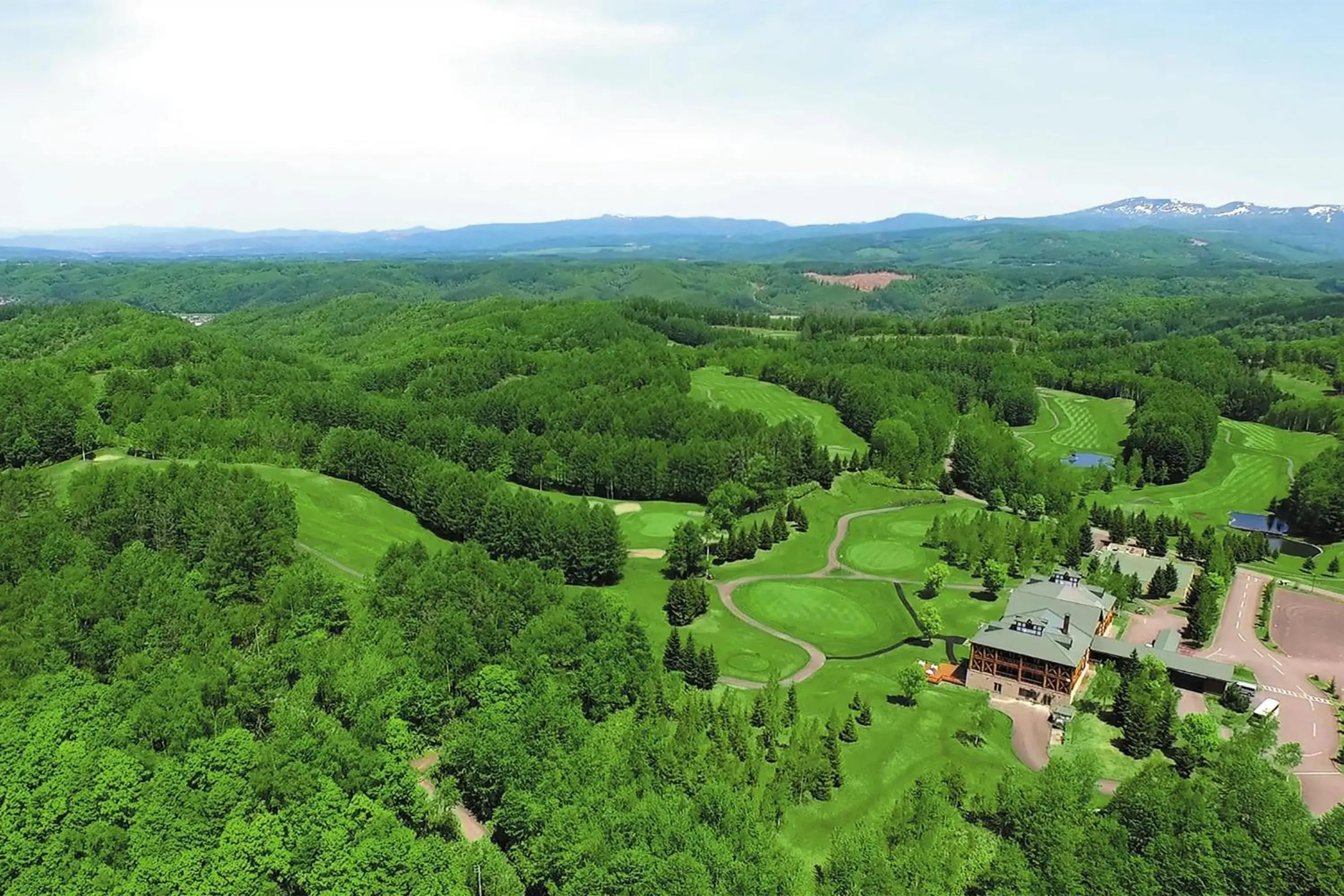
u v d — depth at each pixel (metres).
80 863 65.75
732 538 167.25
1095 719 108.19
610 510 157.12
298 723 85.56
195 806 71.25
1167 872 70.62
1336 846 71.81
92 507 136.38
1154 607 147.38
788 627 137.50
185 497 138.62
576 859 69.88
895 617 141.50
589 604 114.19
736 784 86.62
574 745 86.38
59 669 94.81
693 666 114.25
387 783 78.62
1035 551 165.88
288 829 70.00
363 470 191.38
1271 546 179.62
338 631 113.94
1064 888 69.31
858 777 92.50
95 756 75.31
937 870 71.06
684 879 66.19
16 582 115.00
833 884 71.12
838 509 197.88
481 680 96.50
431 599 112.50
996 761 97.50
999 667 115.94
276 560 128.00
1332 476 189.25
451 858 72.56
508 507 159.25
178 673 92.50
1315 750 103.12
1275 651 130.75
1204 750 95.69
